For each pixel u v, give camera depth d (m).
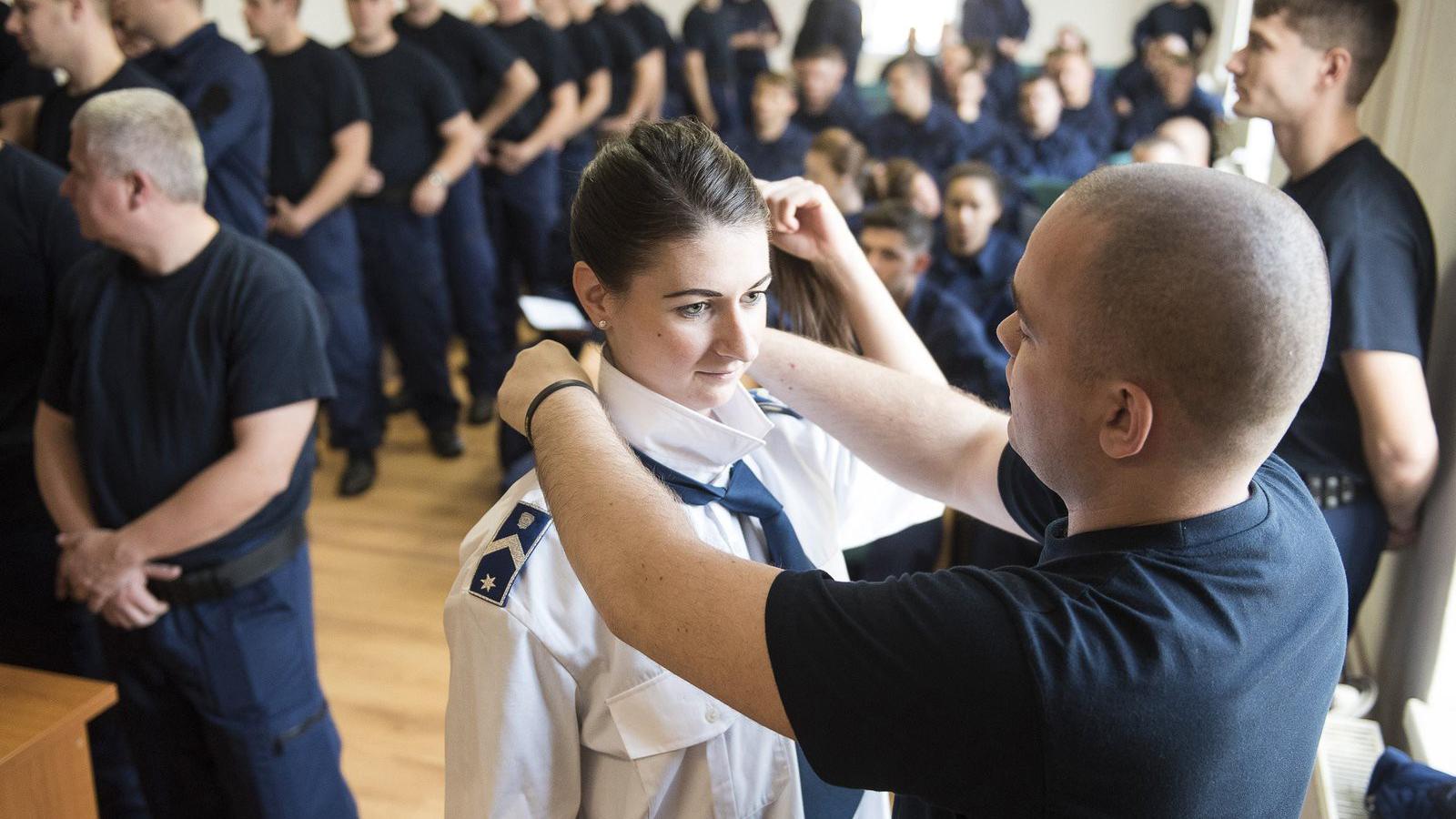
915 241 2.74
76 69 2.52
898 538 2.38
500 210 4.91
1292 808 0.76
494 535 0.95
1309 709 0.74
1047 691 0.66
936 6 8.62
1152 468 0.71
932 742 0.69
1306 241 0.66
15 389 1.98
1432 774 1.28
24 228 1.92
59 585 1.74
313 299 1.76
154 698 1.76
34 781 1.41
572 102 4.93
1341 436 1.57
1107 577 0.71
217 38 2.97
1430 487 1.67
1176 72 5.62
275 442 1.67
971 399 1.13
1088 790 0.67
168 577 1.67
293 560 1.80
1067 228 0.71
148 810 1.98
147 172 1.56
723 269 0.85
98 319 1.68
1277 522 0.73
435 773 2.33
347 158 3.57
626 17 6.25
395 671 2.71
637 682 0.94
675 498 0.85
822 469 1.18
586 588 0.79
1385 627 1.92
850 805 1.08
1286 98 1.59
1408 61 1.92
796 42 5.86
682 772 0.98
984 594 0.71
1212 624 0.68
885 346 1.21
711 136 0.87
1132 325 0.67
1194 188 0.67
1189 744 0.67
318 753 1.86
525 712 0.91
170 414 1.67
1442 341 1.68
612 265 0.88
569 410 0.89
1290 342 0.65
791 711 0.71
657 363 0.91
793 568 1.03
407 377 4.14
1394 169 1.57
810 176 3.67
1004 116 6.86
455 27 4.57
